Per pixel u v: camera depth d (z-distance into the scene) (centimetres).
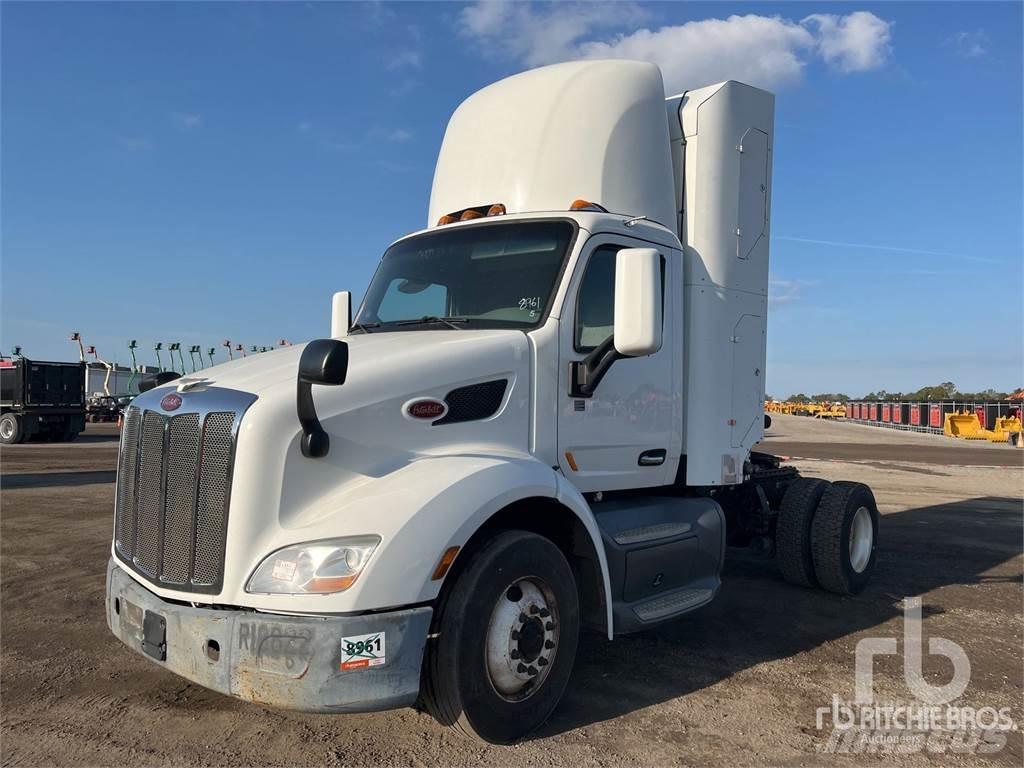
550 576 376
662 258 504
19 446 2302
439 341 403
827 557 647
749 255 586
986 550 889
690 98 571
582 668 477
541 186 500
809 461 2119
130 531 374
